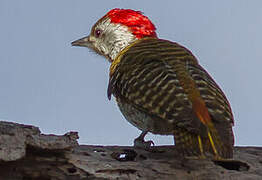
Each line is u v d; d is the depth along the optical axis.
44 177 10.70
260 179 11.56
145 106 11.41
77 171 10.73
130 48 13.75
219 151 10.12
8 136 9.94
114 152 11.47
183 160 11.44
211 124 10.49
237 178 11.47
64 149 10.36
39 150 10.36
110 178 10.87
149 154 11.72
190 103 10.84
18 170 10.54
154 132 12.73
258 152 12.34
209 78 11.98
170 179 11.17
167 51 12.95
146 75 11.88
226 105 11.17
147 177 11.06
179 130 10.70
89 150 11.32
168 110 10.85
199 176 11.30
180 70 11.84
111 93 13.45
